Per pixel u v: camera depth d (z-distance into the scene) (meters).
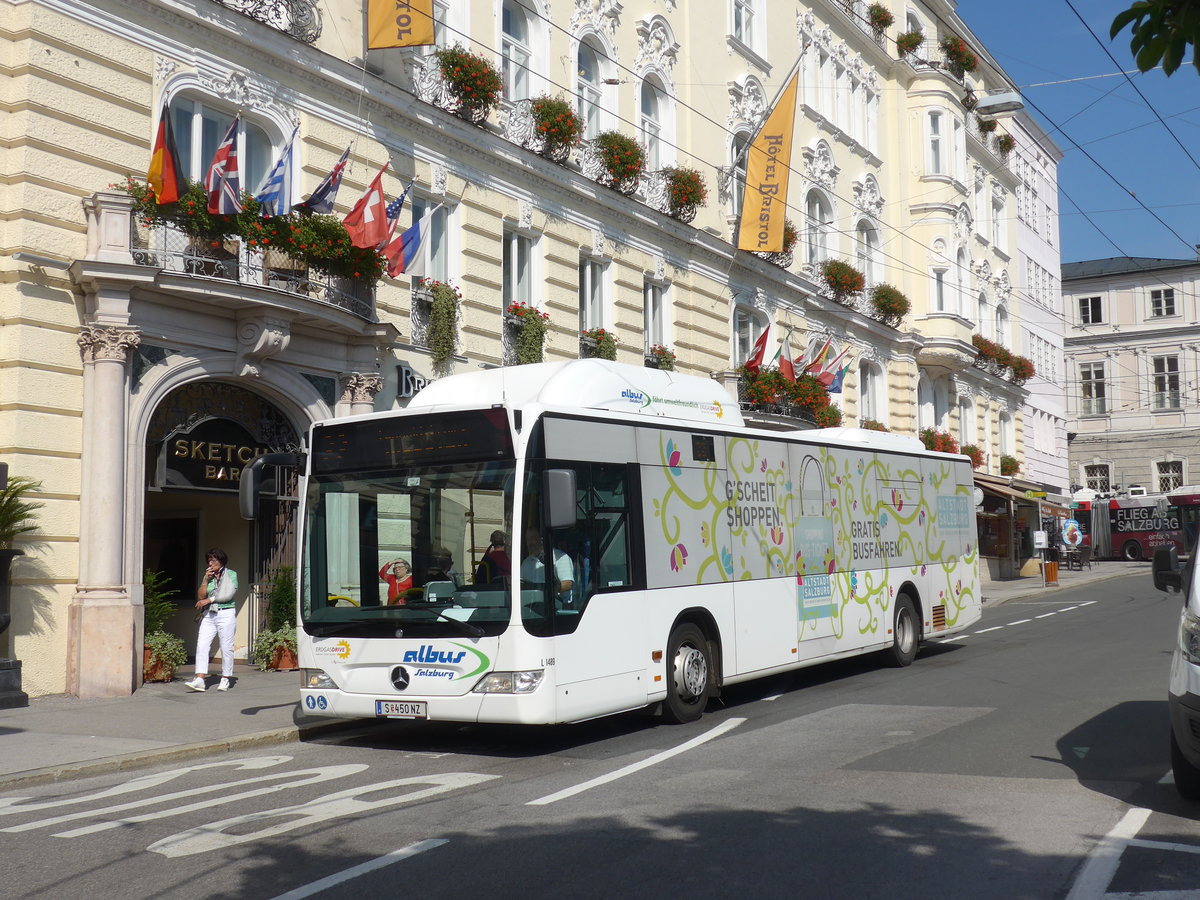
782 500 14.45
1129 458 65.75
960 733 10.95
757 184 27.91
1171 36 4.86
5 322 13.45
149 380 14.51
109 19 14.43
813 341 32.19
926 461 18.61
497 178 20.83
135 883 6.42
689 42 27.17
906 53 39.41
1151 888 6.11
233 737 11.24
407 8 17.59
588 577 11.02
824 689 14.77
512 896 6.09
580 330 22.97
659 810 7.97
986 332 44.34
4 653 13.15
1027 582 40.50
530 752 10.79
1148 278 65.88
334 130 17.62
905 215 39.66
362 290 17.25
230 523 17.73
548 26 22.41
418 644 10.59
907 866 6.55
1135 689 13.62
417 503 10.85
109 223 13.96
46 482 13.59
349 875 6.47
